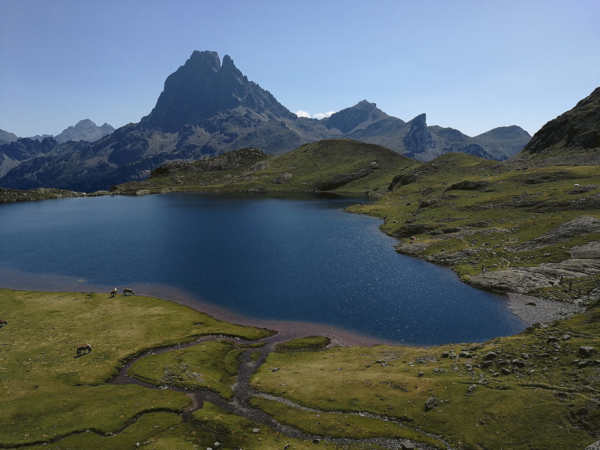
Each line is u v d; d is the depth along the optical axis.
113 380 48.34
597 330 46.78
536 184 141.50
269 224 165.88
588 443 28.94
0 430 37.00
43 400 42.53
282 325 66.69
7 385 45.66
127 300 78.50
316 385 45.09
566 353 42.34
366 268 98.38
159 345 58.53
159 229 156.12
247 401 42.84
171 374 48.91
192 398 43.59
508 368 42.91
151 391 44.78
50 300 78.06
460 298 76.12
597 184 120.62
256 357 55.00
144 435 36.47
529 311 66.94
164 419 39.22
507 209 124.56
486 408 36.28
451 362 48.00
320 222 170.62
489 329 62.12
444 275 91.06
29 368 50.16
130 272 98.44
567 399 34.28
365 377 46.03
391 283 86.44
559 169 146.25
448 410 37.28
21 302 76.94
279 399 42.72
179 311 72.62
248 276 93.56
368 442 34.59
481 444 32.34
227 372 50.28
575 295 68.56
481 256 96.69
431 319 67.06
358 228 155.12
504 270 84.00
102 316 69.62
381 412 38.81
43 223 173.88
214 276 94.12
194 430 37.44
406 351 54.25
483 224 117.75
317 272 95.69
